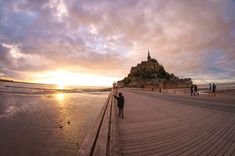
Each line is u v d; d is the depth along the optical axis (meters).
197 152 4.16
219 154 4.02
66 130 11.24
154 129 6.36
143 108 12.31
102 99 40.31
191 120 7.93
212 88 23.34
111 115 8.33
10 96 47.75
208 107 12.37
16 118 15.88
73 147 8.20
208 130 6.16
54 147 8.16
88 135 4.64
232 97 19.88
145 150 4.31
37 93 67.00
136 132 5.96
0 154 7.40
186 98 21.31
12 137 9.83
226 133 5.74
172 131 6.07
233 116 8.78
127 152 4.18
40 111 20.39
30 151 7.71
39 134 10.34
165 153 4.12
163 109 11.73
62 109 21.88
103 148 3.69
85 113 18.55
